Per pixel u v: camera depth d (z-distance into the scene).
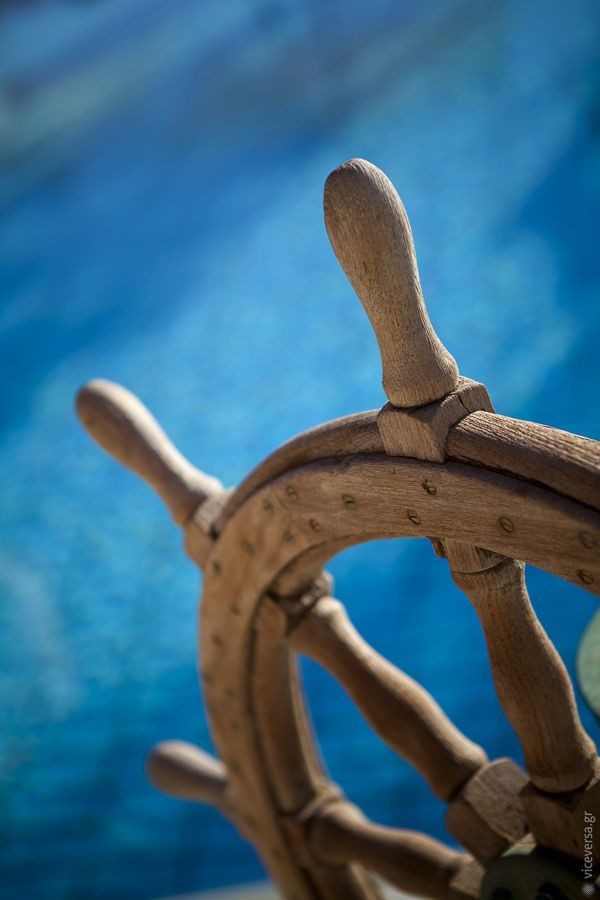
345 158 7.63
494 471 0.71
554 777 0.83
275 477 0.93
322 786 1.23
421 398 0.74
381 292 0.72
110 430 1.15
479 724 3.30
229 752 1.22
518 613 0.80
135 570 4.81
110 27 10.81
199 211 7.90
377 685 1.03
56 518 5.36
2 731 4.10
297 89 8.90
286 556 0.97
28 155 9.87
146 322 6.77
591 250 5.45
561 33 7.73
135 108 9.80
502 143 6.77
